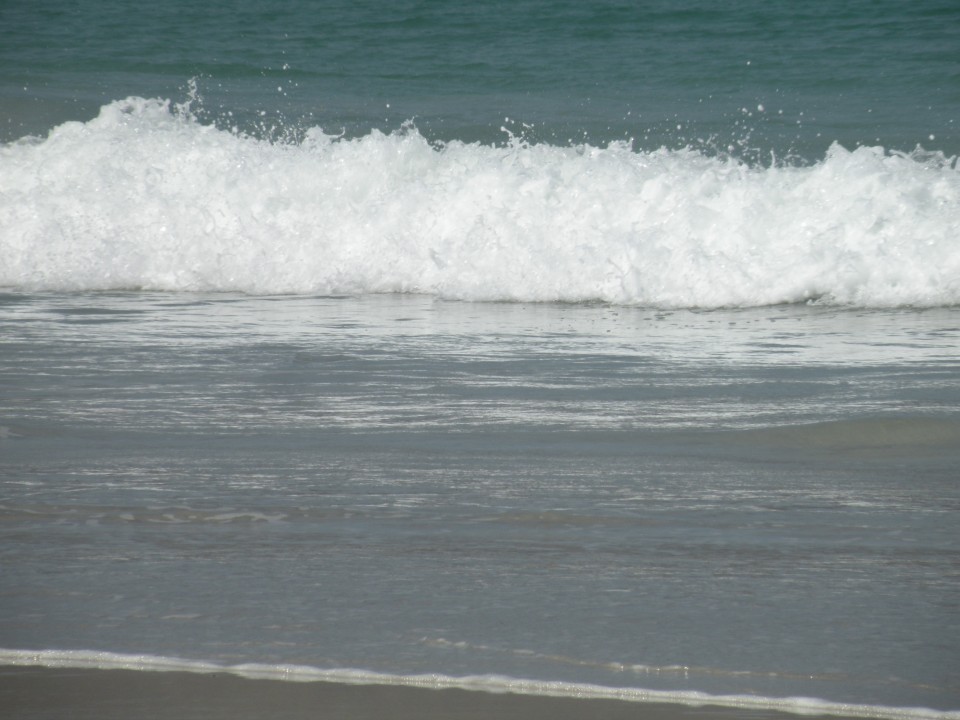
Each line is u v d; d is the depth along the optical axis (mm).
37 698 11445
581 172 41812
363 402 24031
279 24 81688
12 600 13641
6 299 38250
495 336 31438
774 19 79312
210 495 17766
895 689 11328
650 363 27766
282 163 44969
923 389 24609
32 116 57344
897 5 81812
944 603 13312
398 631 12711
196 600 13602
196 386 25500
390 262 40562
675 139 52750
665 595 13641
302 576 14352
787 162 49125
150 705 11305
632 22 79688
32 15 83688
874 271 36500
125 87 64875
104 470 19125
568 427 22000
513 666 11914
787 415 22594
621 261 38031
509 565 14703
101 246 42469
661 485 18234
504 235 39531
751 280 36719
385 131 54656
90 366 27547
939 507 17047
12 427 22047
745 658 11984
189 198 43938
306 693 11477
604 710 11086
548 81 66312
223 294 39656
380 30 79688
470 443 20875
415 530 16125
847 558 14867
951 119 55719
